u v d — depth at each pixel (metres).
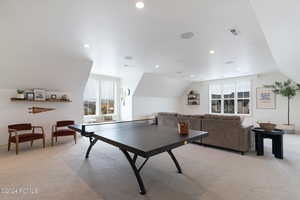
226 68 5.70
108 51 3.84
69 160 3.12
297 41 2.35
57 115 5.03
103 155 3.42
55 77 4.64
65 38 3.07
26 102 4.46
